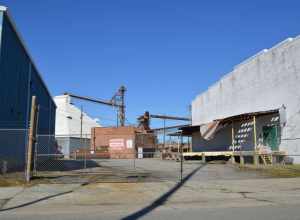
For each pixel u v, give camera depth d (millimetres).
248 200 12492
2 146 20656
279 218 9156
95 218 9492
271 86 28359
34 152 18156
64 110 70688
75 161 35500
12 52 22406
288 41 26500
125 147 56938
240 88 33375
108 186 15578
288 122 26062
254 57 31031
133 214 10047
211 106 40125
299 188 15188
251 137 30609
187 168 24844
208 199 12805
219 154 30078
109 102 87312
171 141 54000
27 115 27359
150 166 27281
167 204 11891
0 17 19953
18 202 12195
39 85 32688
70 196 13297
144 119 69312
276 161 26016
